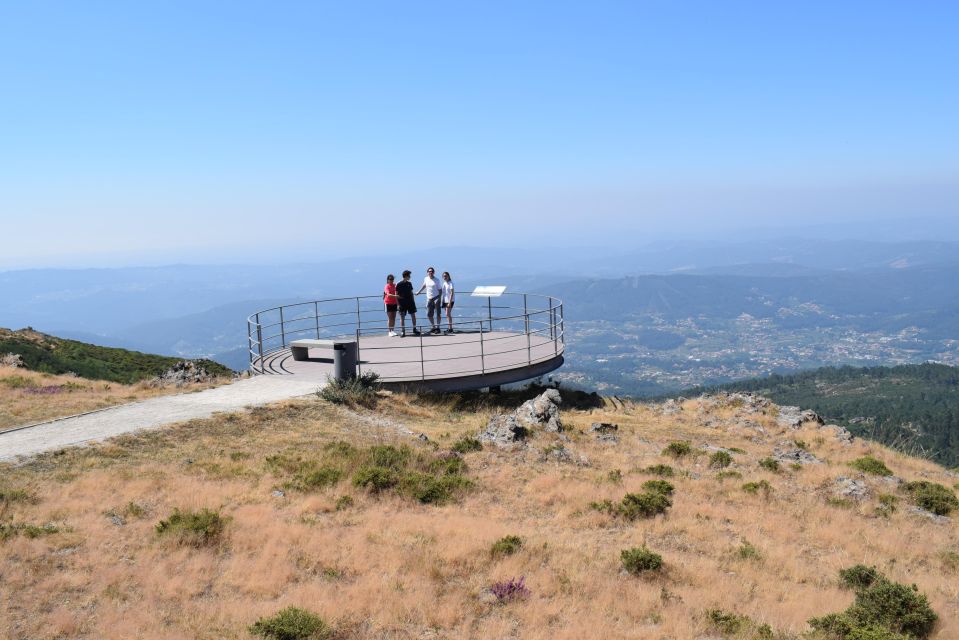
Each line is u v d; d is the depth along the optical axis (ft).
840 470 70.18
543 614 32.58
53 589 30.96
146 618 28.89
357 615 31.09
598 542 44.45
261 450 58.65
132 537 37.86
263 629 28.48
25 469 48.26
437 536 41.96
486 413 83.35
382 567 36.81
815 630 32.24
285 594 33.32
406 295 107.34
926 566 45.44
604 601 34.60
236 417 66.08
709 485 59.47
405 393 80.74
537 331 111.96
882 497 60.23
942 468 83.20
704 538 46.70
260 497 46.98
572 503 52.06
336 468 54.29
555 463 63.52
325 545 39.01
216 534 38.78
